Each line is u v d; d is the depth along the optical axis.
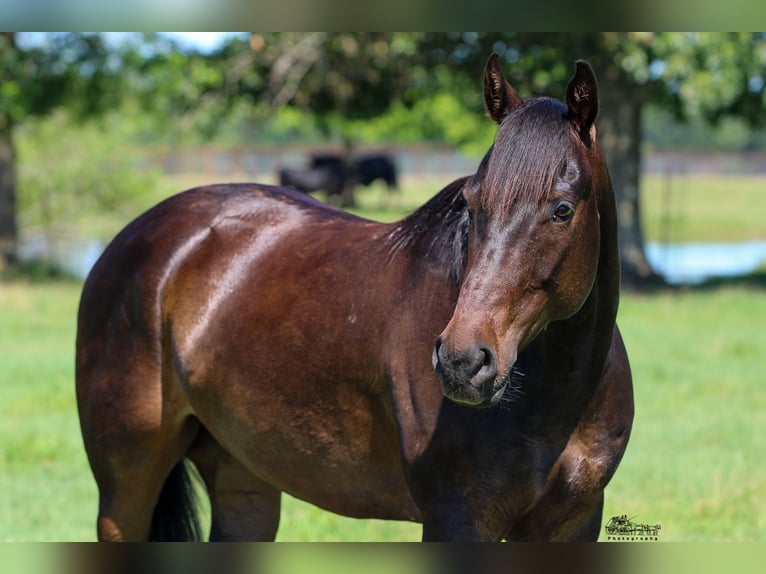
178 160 52.66
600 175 3.93
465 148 47.50
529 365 4.12
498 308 3.59
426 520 4.27
